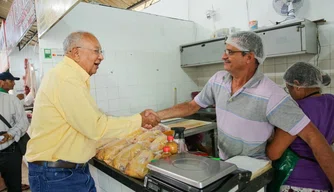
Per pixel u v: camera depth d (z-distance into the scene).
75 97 1.11
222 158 1.41
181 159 1.07
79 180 1.30
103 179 1.62
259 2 2.82
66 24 2.33
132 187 1.12
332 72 2.32
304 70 1.20
